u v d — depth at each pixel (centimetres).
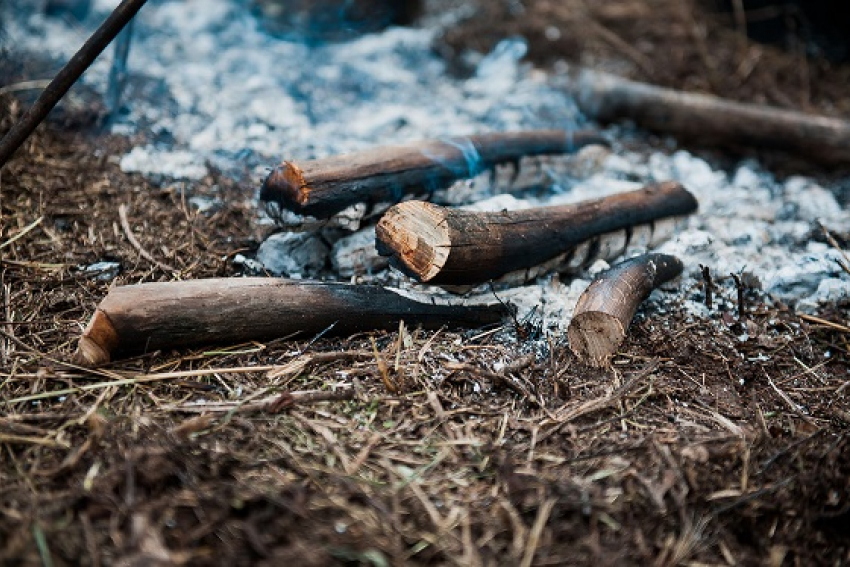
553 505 105
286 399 114
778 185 173
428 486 107
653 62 204
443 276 124
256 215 150
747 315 138
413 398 118
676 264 138
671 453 111
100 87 175
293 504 102
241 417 113
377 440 111
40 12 200
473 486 107
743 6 215
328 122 178
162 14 208
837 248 148
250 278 124
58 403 115
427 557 100
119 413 113
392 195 136
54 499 102
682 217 150
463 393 120
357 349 125
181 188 153
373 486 105
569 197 157
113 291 118
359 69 197
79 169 155
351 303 126
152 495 103
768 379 127
